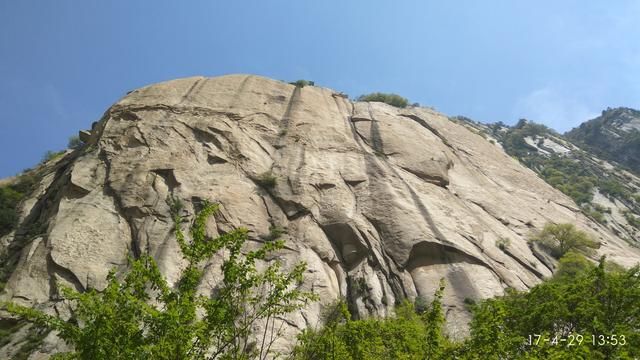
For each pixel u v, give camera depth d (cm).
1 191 4109
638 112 14775
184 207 3588
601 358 1489
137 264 1248
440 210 4100
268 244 1313
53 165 4644
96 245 3231
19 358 2486
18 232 3547
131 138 4272
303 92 5578
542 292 2017
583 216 5466
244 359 1241
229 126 4591
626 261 4444
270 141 4684
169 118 4588
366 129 5297
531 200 5238
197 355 1171
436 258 3550
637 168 11962
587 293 1859
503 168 5706
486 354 1409
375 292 3216
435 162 4872
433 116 6112
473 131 6975
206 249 1287
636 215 7669
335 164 4503
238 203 3747
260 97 5297
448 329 2905
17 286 2920
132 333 1106
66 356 1261
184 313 1151
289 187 4047
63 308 2780
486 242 3928
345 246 3594
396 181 4325
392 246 3594
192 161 4091
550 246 4297
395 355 1598
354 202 4022
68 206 3578
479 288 3309
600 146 13500
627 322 1723
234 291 1305
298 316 2878
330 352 1566
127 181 3756
